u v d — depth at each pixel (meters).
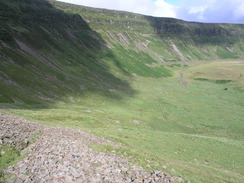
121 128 58.25
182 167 28.91
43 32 175.00
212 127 82.50
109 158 21.77
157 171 20.25
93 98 103.12
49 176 16.00
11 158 18.89
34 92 85.69
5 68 91.06
